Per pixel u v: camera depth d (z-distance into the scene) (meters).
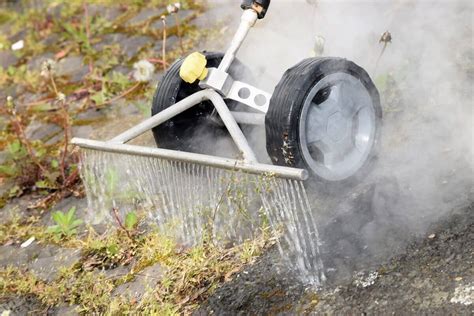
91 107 5.74
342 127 3.43
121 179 4.05
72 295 3.48
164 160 3.53
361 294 2.83
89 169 4.13
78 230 4.12
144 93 5.68
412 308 2.65
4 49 7.46
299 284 3.02
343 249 3.16
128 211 4.08
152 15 7.03
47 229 4.10
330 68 3.24
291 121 3.13
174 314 3.08
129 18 7.14
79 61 6.64
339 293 2.88
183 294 3.23
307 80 3.15
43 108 5.84
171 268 3.43
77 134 5.35
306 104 3.17
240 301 3.05
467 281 2.68
